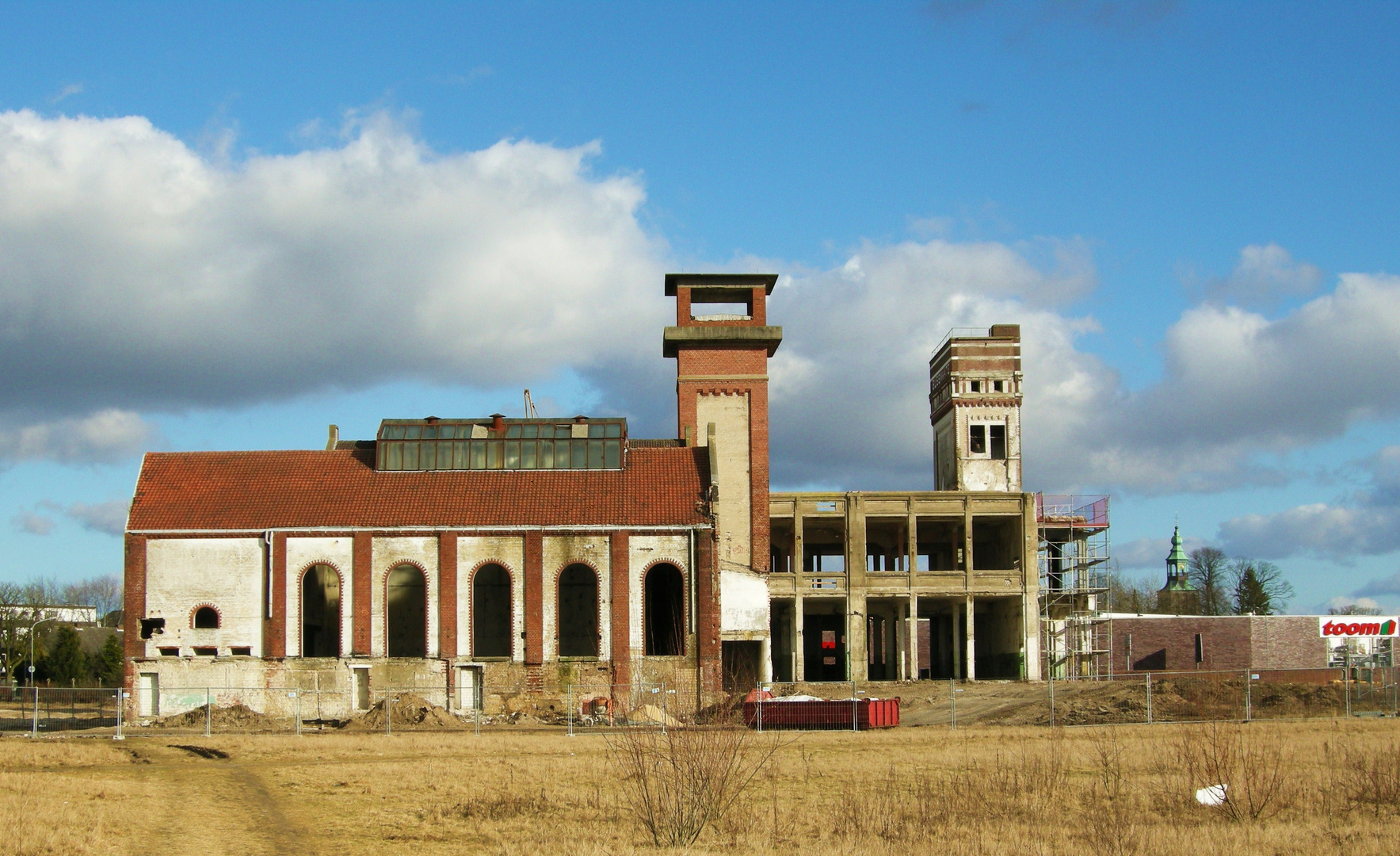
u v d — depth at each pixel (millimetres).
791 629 88875
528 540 70500
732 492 83750
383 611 70125
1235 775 34625
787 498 87938
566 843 27625
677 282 86625
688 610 69875
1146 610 149625
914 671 87688
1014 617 88625
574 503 72188
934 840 27266
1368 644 99750
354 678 69688
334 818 32719
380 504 72500
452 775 40969
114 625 162000
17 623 120000
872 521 90875
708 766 29547
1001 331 103875
